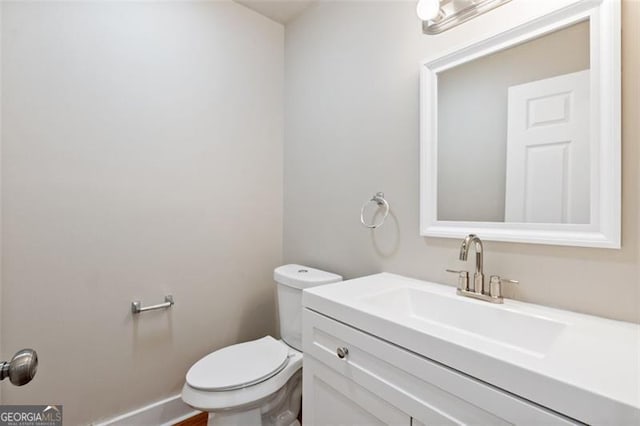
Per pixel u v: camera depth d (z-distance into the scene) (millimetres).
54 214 1241
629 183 791
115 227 1389
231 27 1781
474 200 1100
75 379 1289
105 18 1361
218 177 1729
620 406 459
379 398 824
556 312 872
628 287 793
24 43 1173
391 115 1369
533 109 965
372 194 1456
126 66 1416
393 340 790
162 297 1525
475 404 627
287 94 2004
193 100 1631
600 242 821
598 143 833
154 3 1502
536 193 955
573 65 885
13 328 1159
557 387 521
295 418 1411
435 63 1193
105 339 1364
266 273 1944
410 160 1296
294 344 1497
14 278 1161
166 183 1539
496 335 898
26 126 1180
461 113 1135
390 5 1371
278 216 2012
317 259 1771
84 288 1312
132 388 1436
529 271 962
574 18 876
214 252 1716
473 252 1092
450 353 670
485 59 1071
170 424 1519
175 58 1570
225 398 1129
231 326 1782
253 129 1883
